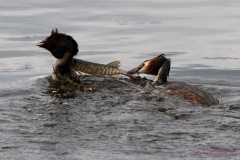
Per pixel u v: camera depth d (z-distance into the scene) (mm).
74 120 17625
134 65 29109
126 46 34000
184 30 39156
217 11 46875
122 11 46594
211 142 15250
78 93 21859
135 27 40062
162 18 43719
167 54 32312
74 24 40719
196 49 33594
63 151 14531
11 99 20875
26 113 18547
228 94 23906
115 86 22438
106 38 36281
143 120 17594
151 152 14469
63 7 48344
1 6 48469
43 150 14625
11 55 31547
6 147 14820
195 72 28703
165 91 21469
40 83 24141
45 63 29797
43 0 52156
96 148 14812
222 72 28625
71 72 23438
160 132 16219
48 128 16703
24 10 46688
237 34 37656
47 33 37344
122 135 15992
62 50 23125
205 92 22031
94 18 43312
